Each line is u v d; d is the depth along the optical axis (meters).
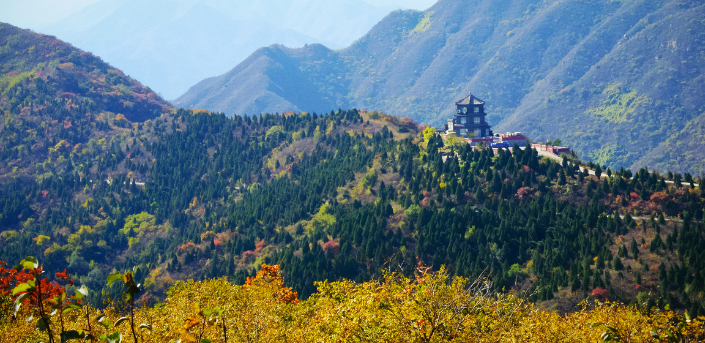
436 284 44.31
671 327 47.50
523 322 47.72
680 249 125.44
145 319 45.38
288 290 75.88
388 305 45.69
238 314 49.69
